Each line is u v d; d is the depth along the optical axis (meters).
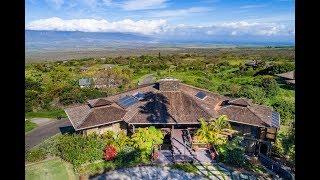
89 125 38.47
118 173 32.06
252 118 38.94
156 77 92.88
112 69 91.19
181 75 98.44
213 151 35.62
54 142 38.84
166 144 37.94
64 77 85.25
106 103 41.38
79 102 63.22
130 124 38.47
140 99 41.78
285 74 81.19
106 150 34.38
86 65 129.12
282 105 55.62
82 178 31.30
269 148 35.50
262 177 31.45
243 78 92.00
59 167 33.53
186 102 40.84
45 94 63.34
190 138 37.50
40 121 53.47
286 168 32.56
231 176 31.48
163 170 32.50
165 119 38.41
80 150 34.56
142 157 34.62
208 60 152.12
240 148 33.94
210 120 39.03
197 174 31.73
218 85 80.06
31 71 93.31
